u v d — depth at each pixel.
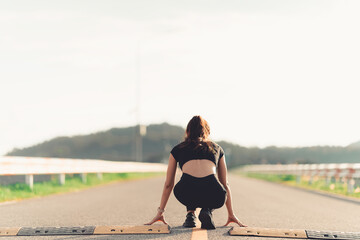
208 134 5.32
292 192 13.67
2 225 5.80
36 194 11.53
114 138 166.25
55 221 6.19
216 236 4.73
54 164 13.65
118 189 14.44
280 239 4.63
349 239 4.71
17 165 11.09
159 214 5.23
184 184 4.99
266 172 34.81
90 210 7.68
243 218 6.60
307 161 42.75
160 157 139.12
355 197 12.24
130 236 4.71
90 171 17.70
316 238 4.72
